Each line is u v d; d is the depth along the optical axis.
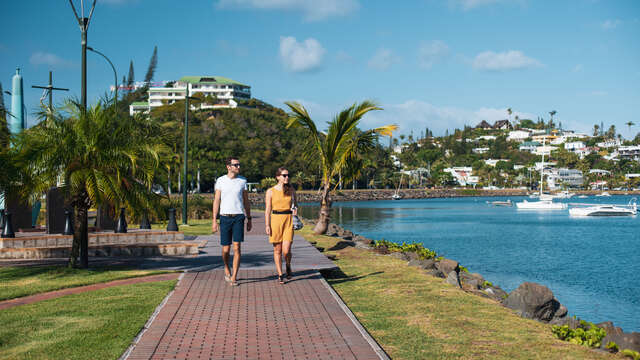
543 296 8.15
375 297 8.78
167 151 11.87
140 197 10.78
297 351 5.27
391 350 5.71
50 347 5.36
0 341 5.58
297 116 18.06
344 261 13.71
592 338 6.34
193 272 10.27
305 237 19.97
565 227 60.12
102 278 9.60
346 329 6.11
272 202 8.95
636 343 6.22
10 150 10.20
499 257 30.97
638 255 32.38
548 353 5.71
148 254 13.01
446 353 5.62
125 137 10.87
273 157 151.12
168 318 6.55
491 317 7.38
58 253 12.75
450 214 86.62
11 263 11.73
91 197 10.12
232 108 180.88
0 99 12.19
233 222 8.70
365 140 18.27
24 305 7.37
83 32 11.67
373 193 177.62
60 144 10.16
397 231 51.09
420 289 9.53
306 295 8.01
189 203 34.12
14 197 10.56
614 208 84.94
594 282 22.09
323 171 19.88
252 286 8.73
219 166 130.12
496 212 94.94
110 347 5.36
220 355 5.11
